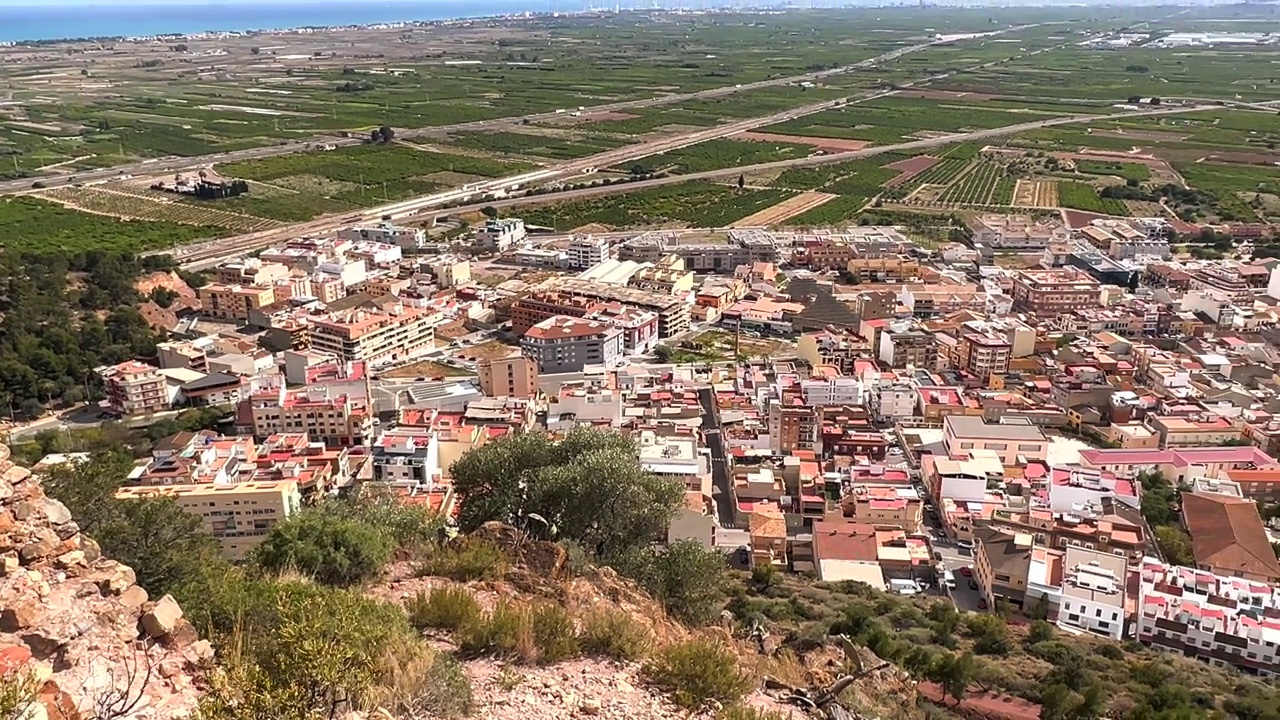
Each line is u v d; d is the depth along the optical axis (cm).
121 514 4994
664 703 3338
